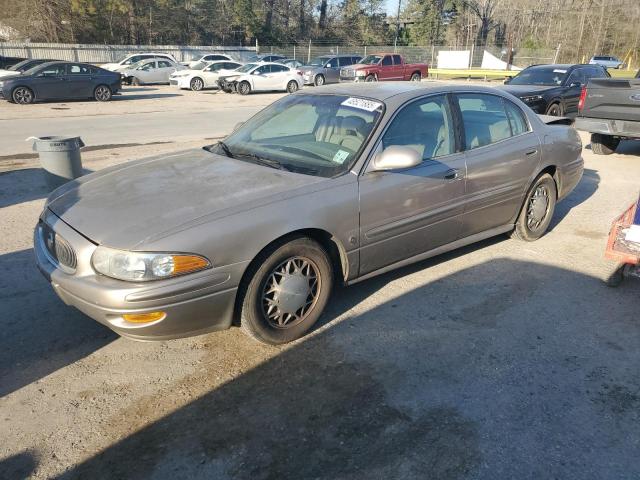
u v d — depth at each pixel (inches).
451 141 164.1
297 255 128.6
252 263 121.9
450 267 181.5
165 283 108.9
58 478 93.0
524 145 186.4
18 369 123.6
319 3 2464.3
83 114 623.8
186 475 93.6
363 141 143.3
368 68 1047.6
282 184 131.2
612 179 314.8
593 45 2235.5
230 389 117.0
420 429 104.9
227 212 118.1
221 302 117.3
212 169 143.6
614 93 335.6
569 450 99.8
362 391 116.2
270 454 98.5
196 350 132.0
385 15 2578.7
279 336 131.0
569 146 208.4
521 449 100.0
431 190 153.9
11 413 109.0
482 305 154.9
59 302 154.8
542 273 177.8
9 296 157.8
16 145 419.2
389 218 145.1
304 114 163.3
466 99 172.4
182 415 108.7
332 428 105.0
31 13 1632.6
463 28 2608.3
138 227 113.2
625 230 159.5
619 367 125.9
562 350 132.5
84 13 1672.0
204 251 112.3
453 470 94.8
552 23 2487.7
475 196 169.5
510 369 124.4
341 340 136.0
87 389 116.8
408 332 139.9
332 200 131.9
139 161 160.2
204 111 666.2
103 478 93.0
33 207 247.0
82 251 113.0
